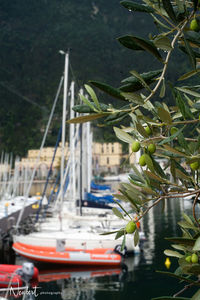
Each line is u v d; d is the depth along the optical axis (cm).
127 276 1371
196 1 98
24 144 16300
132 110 113
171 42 104
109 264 1536
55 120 15200
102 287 1256
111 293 1180
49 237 1691
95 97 108
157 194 114
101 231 1723
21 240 1739
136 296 1140
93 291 1208
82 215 2377
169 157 112
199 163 106
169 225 2295
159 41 100
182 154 103
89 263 1570
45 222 2150
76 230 1802
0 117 17150
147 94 135
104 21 19162
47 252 1616
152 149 109
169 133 112
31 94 18825
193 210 118
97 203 2611
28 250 1642
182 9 102
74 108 108
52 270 1559
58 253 1603
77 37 18638
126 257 1627
